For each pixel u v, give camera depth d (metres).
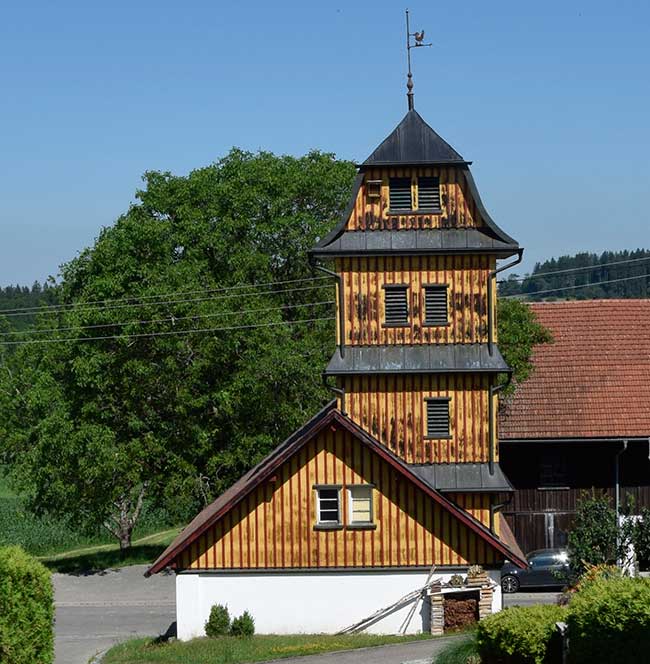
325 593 41.94
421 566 41.72
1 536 92.62
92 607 54.47
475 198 43.00
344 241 43.06
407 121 43.66
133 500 74.62
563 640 27.08
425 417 43.03
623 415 57.41
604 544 41.59
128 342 62.78
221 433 66.12
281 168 70.75
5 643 27.66
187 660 37.47
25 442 72.75
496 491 42.38
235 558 42.16
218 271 68.12
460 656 31.48
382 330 43.06
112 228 67.88
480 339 42.94
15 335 87.69
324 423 41.41
